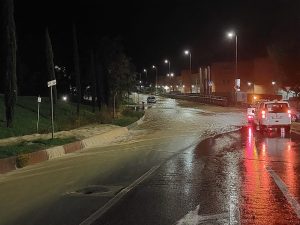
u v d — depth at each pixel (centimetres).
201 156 1705
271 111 2745
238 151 1836
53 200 1002
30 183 1229
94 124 3275
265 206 895
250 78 9438
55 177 1316
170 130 3083
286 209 870
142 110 5588
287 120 2734
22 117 2772
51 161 1692
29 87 4566
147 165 1505
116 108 4488
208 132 2845
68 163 1616
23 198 1036
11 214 888
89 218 834
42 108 3322
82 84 5278
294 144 2075
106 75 4431
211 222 784
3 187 1181
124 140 2483
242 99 6638
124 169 1432
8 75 2391
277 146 1998
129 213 862
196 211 863
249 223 774
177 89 15788
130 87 4669
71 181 1239
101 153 1902
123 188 1113
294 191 1039
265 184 1127
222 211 860
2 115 2608
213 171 1346
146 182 1186
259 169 1366
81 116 3566
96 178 1275
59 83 5112
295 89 4703
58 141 2027
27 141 2009
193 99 9138
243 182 1159
